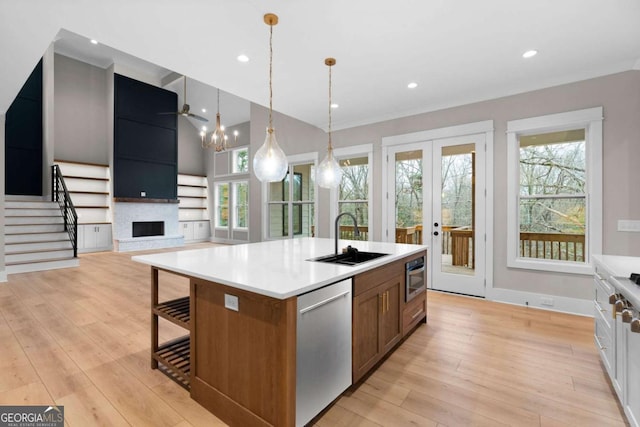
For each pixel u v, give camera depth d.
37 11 2.23
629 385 1.61
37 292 4.10
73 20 2.36
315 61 3.04
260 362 1.54
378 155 4.80
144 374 2.15
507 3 2.17
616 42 2.68
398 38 2.62
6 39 2.58
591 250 3.28
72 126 7.80
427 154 4.33
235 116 9.33
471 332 2.90
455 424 1.68
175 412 1.77
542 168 3.65
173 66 3.15
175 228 9.10
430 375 2.17
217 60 3.02
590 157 3.29
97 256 7.04
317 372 1.64
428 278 4.36
